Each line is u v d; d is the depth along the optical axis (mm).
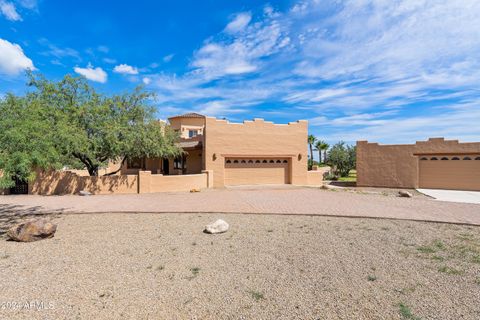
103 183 17859
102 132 16688
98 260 6543
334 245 7676
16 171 9242
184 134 30969
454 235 8617
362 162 23641
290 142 24391
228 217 11273
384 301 4648
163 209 12766
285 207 13305
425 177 21844
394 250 7234
